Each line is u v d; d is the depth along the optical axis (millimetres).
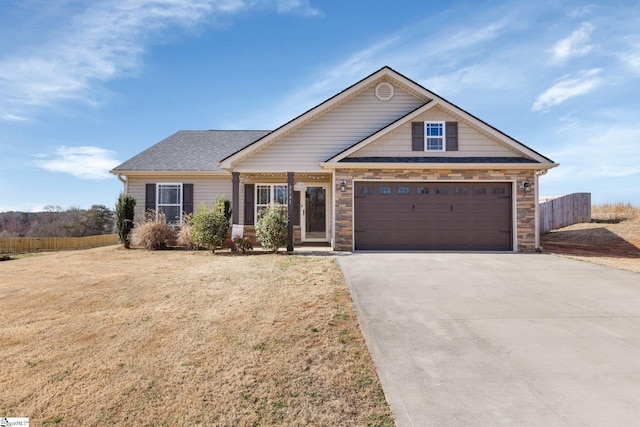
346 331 4770
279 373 3686
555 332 4707
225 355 4102
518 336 4578
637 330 4777
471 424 2824
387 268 8844
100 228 32094
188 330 4859
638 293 6594
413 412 3002
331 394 3309
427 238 12180
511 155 12414
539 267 9016
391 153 12570
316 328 4863
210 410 3094
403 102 13258
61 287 7250
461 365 3812
